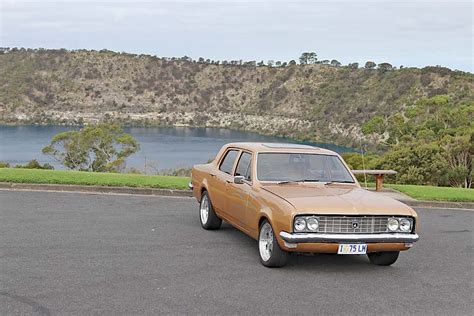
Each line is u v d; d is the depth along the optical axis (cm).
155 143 13538
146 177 1614
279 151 870
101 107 19112
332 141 12431
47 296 605
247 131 16862
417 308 610
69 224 1012
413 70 12650
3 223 1000
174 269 732
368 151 5912
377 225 717
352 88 14675
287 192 765
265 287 665
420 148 4216
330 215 698
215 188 950
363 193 790
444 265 822
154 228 1004
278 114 16612
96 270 714
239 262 779
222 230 1002
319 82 16650
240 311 576
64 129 16388
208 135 16000
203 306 588
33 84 19800
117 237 916
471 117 5781
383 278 730
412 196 1548
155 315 556
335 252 704
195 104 19888
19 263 736
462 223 1220
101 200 1312
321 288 670
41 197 1316
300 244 695
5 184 1450
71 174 1597
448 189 1680
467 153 4400
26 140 13462
